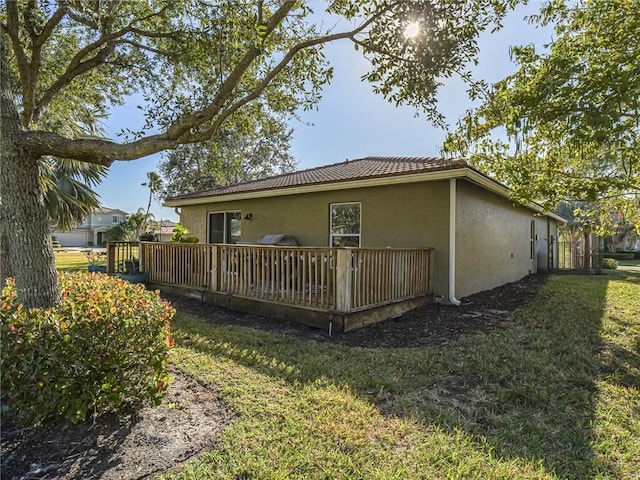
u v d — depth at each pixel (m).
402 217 7.71
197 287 7.41
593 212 7.52
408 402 3.02
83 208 11.05
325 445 2.37
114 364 2.43
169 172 22.30
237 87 5.17
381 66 4.60
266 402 2.93
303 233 9.32
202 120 3.62
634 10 4.39
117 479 1.98
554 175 5.89
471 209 8.09
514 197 6.30
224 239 11.38
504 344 4.61
